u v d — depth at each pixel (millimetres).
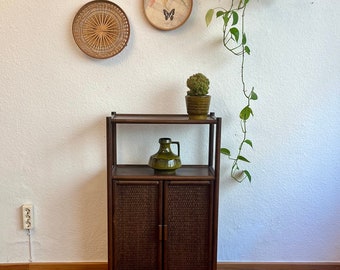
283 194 1924
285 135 1867
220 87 1812
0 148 1816
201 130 1855
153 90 1804
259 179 1907
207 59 1786
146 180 1623
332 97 1837
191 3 1712
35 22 1717
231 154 1879
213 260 1695
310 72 1812
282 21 1763
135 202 1644
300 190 1921
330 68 1810
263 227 1952
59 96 1789
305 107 1844
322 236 1957
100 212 1904
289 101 1836
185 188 1640
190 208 1654
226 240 1955
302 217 1946
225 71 1799
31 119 1802
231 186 1911
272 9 1752
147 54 1771
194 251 1693
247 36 1771
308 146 1880
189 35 1763
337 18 1764
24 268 1916
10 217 1882
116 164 1831
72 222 1908
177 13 1723
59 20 1724
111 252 1676
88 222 1912
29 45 1735
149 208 1649
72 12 1719
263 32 1770
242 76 1803
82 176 1866
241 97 1823
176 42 1768
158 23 1729
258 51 1786
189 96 1638
